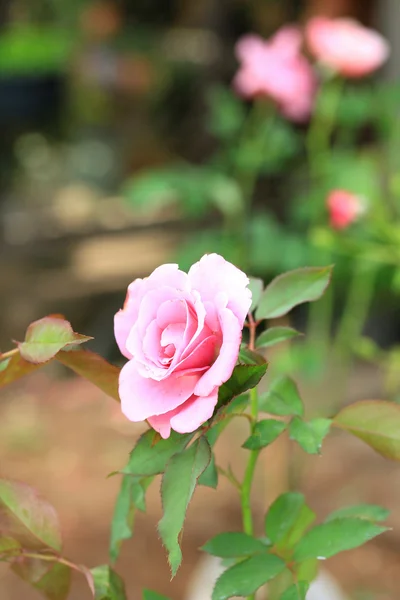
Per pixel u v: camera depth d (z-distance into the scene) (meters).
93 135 6.81
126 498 1.02
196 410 0.86
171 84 5.82
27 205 6.05
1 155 6.50
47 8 6.95
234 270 0.89
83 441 3.04
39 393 3.52
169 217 5.30
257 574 0.97
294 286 0.99
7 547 0.99
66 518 2.50
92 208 5.90
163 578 2.18
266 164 2.95
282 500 1.02
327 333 2.91
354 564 2.19
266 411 0.98
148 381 0.88
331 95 2.58
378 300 3.24
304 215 2.74
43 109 6.24
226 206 2.71
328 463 2.62
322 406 2.61
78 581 2.18
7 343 3.90
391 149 2.73
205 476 0.97
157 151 6.25
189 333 0.87
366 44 2.33
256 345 0.98
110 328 4.04
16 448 3.00
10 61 5.97
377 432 0.97
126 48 6.36
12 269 4.70
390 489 2.46
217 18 5.63
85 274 4.57
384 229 1.77
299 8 5.21
